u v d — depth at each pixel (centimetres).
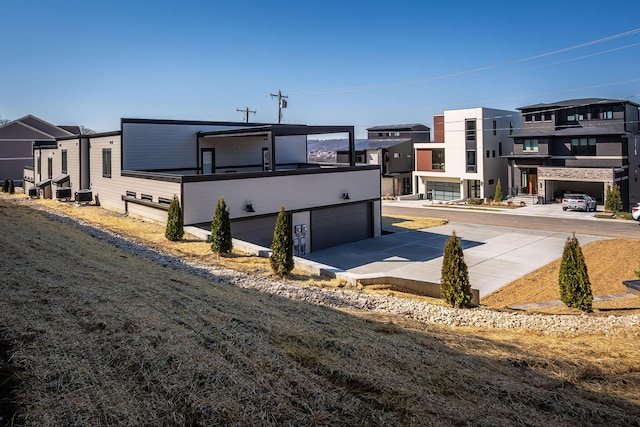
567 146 3656
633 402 515
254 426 385
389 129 5362
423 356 597
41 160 3300
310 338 619
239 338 583
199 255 1349
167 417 386
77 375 443
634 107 3803
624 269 1650
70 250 1130
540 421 443
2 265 866
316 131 2098
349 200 2186
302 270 1345
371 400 451
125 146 2117
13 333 522
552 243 2127
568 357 672
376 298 1066
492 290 1430
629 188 3541
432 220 2816
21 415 370
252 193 1827
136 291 777
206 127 2417
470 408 455
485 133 4138
